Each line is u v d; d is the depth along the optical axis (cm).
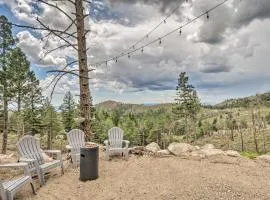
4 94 2267
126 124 5903
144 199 443
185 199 430
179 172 584
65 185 541
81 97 798
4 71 2280
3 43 2259
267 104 14088
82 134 761
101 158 763
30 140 599
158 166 646
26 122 2817
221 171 582
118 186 521
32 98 2725
